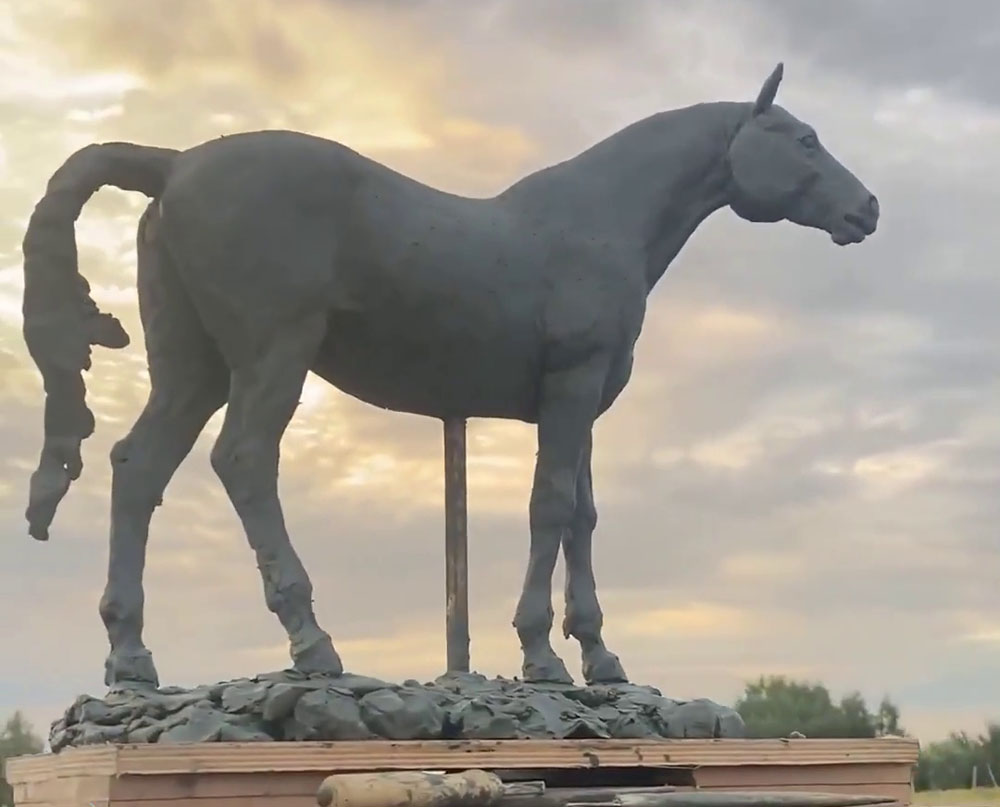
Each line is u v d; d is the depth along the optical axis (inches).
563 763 149.1
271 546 155.3
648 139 184.4
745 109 189.0
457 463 177.9
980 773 381.1
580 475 181.3
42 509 153.2
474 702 151.7
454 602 175.6
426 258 163.0
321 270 157.9
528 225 172.7
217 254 154.6
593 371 173.0
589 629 179.0
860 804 141.5
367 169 163.3
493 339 168.1
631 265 177.3
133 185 161.0
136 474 162.9
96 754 131.6
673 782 157.8
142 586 161.5
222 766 132.0
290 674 150.8
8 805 261.1
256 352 155.9
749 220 193.0
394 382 170.2
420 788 122.7
